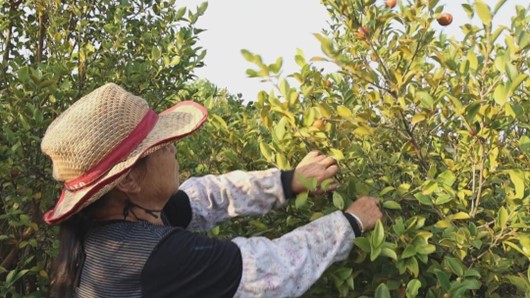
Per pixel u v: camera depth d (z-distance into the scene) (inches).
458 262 61.1
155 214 57.9
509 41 66.4
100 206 56.1
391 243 59.9
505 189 70.8
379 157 82.4
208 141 102.3
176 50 126.1
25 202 109.3
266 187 68.4
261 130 102.1
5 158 100.0
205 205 68.7
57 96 105.3
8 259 108.0
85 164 53.0
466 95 70.0
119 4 142.3
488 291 66.3
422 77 83.4
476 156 70.3
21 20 145.2
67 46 127.9
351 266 69.7
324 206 73.3
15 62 119.3
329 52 70.1
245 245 54.6
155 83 125.6
